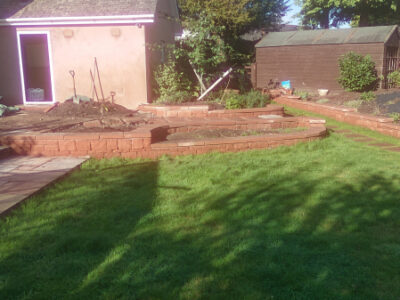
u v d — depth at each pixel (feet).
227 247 11.19
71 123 27.07
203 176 18.20
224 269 10.05
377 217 13.20
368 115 32.65
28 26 37.14
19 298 8.85
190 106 31.73
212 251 10.95
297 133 25.34
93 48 37.11
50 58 37.52
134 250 11.02
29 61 49.70
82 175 18.58
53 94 38.14
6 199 14.55
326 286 9.27
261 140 24.07
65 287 9.26
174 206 14.43
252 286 9.31
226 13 68.03
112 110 33.78
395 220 12.92
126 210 14.03
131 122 28.32
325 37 56.75
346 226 12.54
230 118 30.45
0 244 11.36
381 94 45.80
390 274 9.75
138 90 37.37
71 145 22.06
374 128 31.07
